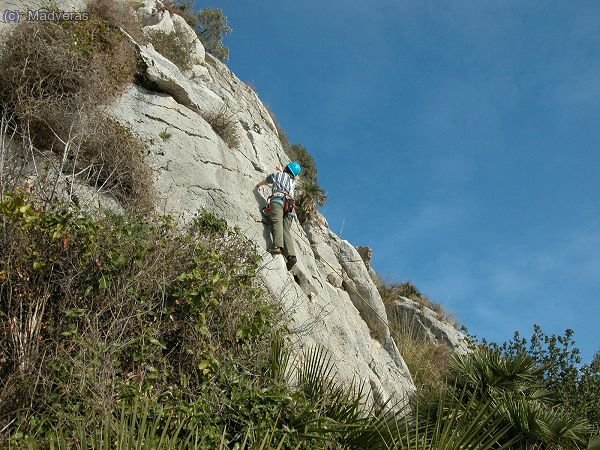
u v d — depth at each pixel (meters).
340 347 10.42
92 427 5.16
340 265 13.48
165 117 10.65
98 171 8.70
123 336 6.20
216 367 6.41
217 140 11.38
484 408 6.17
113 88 10.12
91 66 9.50
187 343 6.69
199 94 12.34
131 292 6.41
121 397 5.59
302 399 6.45
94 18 10.67
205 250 7.37
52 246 6.28
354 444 6.38
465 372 10.70
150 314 6.61
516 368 10.62
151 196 9.08
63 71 9.16
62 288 6.18
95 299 6.27
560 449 9.34
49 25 9.49
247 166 11.91
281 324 8.27
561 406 11.64
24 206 6.15
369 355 11.45
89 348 5.63
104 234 6.62
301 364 7.79
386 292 17.52
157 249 6.90
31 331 5.73
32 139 8.56
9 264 5.92
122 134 9.13
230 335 7.03
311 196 13.70
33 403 5.38
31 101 8.61
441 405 6.34
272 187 11.01
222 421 6.09
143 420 4.77
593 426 11.16
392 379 11.70
